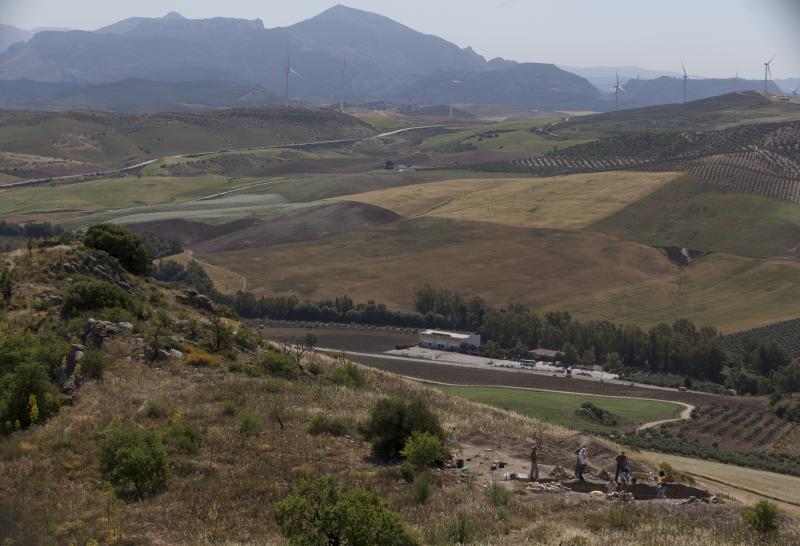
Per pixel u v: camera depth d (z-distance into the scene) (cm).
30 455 3728
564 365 15662
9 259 6431
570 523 3161
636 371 15562
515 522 3166
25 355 4700
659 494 3688
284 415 4541
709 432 11300
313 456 3931
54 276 6259
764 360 15675
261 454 3909
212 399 4750
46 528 2961
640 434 10581
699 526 3134
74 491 3362
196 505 3278
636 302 19888
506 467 4047
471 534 2992
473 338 16675
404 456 3969
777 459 9900
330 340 16562
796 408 12431
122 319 5684
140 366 5162
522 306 18825
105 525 3039
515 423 5425
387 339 16950
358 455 4019
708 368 15438
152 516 3172
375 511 2742
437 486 3609
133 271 7481
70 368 4819
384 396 5450
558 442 4750
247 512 3228
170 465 3653
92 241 7338
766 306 19400
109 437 3634
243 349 6241
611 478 3919
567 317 18138
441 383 13012
